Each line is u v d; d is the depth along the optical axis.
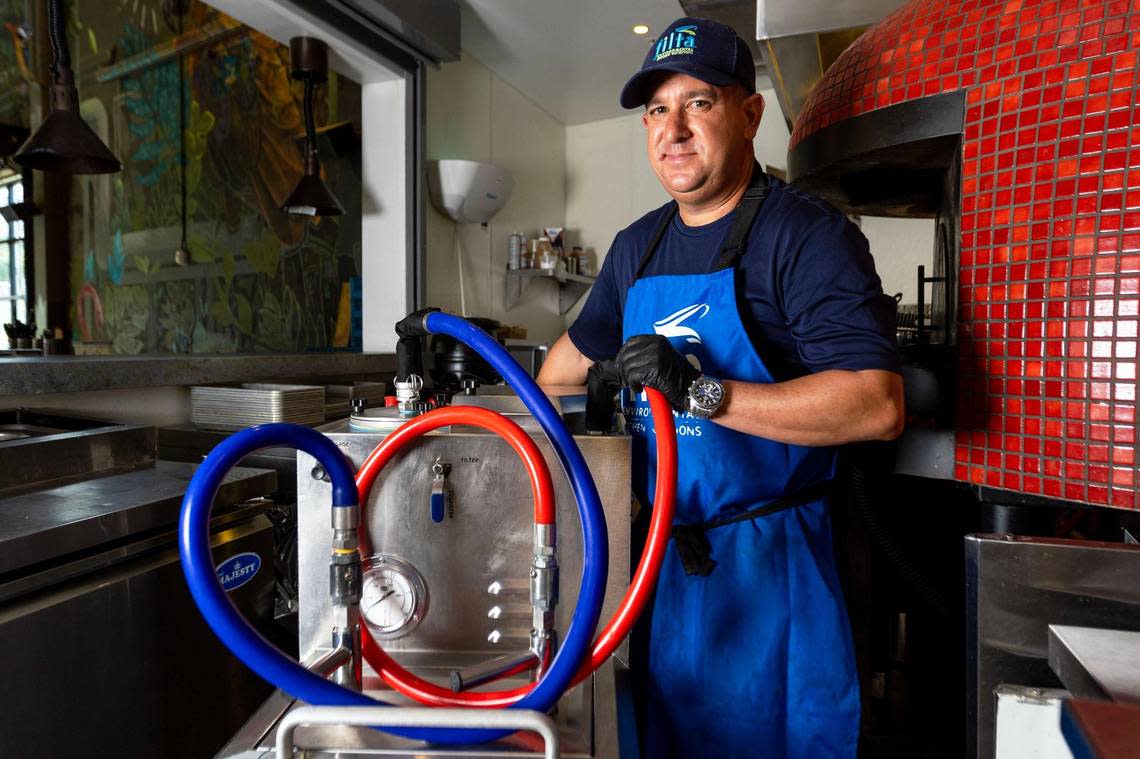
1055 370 0.99
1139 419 0.91
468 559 0.76
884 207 1.69
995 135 1.05
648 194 4.34
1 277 1.98
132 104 2.26
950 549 1.51
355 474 0.74
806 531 1.05
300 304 2.89
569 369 1.44
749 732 1.00
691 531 1.04
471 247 3.55
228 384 2.04
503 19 3.06
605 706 0.69
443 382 2.08
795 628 1.01
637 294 1.17
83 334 2.18
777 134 3.90
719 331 1.06
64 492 1.11
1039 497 1.05
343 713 0.51
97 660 0.94
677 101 1.08
